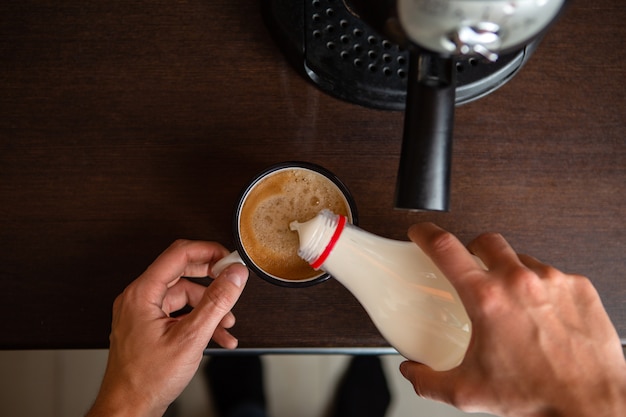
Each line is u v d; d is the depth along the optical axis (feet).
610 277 1.81
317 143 1.81
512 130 1.83
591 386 1.26
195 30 1.82
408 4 1.15
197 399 1.80
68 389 1.79
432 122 1.27
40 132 1.81
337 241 1.44
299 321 1.78
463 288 1.30
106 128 1.81
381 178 1.81
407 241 1.68
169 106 1.81
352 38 1.67
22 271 1.79
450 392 1.38
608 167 1.83
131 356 1.51
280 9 1.67
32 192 1.80
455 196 1.82
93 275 1.79
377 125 1.82
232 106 1.82
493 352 1.28
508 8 1.11
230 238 1.80
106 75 1.81
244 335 1.78
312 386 1.80
